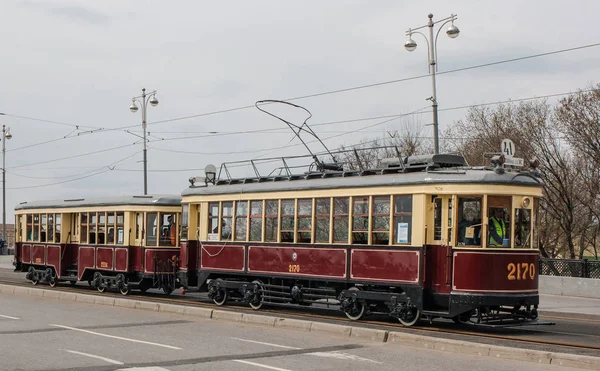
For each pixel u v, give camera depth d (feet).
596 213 114.42
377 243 56.18
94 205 88.79
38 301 71.05
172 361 36.83
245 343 43.45
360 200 57.82
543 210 123.24
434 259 52.90
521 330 53.88
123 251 83.71
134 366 35.32
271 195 65.62
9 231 296.10
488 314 51.24
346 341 44.68
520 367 36.11
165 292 82.84
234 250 69.05
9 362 36.19
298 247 62.49
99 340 44.21
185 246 75.41
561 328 56.13
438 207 53.06
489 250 50.85
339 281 58.59
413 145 142.51
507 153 54.65
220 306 70.33
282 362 36.86
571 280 88.43
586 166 115.24
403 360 37.88
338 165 65.46
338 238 59.21
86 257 89.61
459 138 133.49
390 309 54.90
